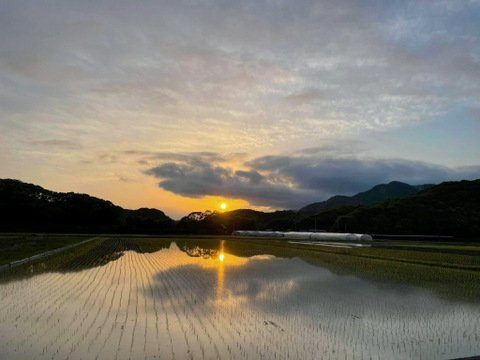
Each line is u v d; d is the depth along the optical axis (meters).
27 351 8.03
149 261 27.38
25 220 91.81
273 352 8.20
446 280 18.97
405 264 26.42
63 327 9.90
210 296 14.26
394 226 89.56
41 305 12.51
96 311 11.68
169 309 12.03
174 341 8.83
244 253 36.25
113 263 25.69
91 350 8.14
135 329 9.77
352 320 10.99
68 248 38.25
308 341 8.98
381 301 13.77
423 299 14.21
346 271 22.34
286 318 11.09
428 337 9.47
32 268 22.38
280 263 26.98
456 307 12.89
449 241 72.31
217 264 25.91
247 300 13.63
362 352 8.30
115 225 99.19
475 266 23.75
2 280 17.95
